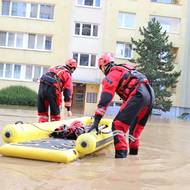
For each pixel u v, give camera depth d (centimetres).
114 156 741
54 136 845
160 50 3697
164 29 4075
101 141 759
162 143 1040
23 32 3856
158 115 3847
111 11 3959
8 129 736
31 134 781
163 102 3625
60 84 1001
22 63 3838
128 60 3944
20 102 3575
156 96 3588
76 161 656
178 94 4006
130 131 780
